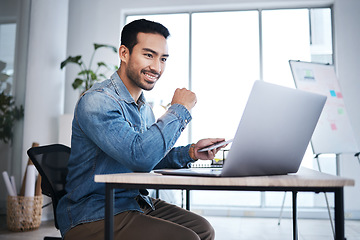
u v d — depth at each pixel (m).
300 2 4.49
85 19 4.77
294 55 4.64
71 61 4.14
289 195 4.52
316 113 1.04
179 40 4.82
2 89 3.58
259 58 4.68
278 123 0.95
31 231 3.33
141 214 1.20
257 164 0.96
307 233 3.38
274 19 4.69
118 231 1.16
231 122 4.68
